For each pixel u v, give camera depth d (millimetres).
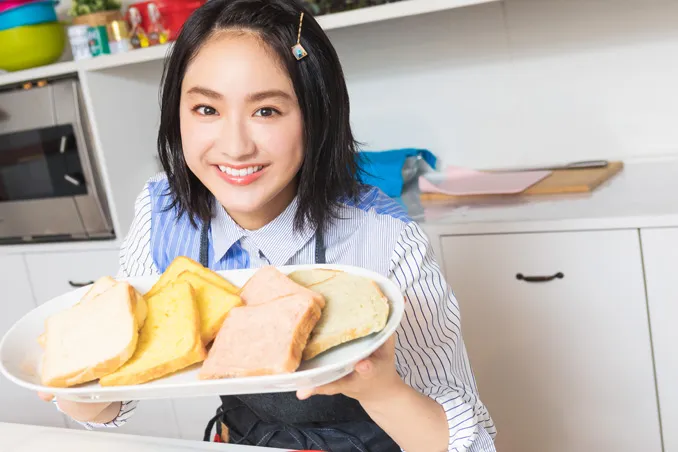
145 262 1249
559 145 2217
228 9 943
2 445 997
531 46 2164
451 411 987
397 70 2328
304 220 1090
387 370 832
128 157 2295
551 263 1732
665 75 2061
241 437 1175
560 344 1781
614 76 2109
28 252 2387
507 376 1859
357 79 2387
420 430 947
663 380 1704
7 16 2211
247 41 917
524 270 1764
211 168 958
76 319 782
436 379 1075
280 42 922
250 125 921
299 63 943
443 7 1825
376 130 2414
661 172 1962
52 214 2316
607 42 2090
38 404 2535
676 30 2016
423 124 2350
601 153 2180
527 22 2145
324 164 1054
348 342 768
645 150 2133
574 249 1701
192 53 963
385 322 761
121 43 2180
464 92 2275
